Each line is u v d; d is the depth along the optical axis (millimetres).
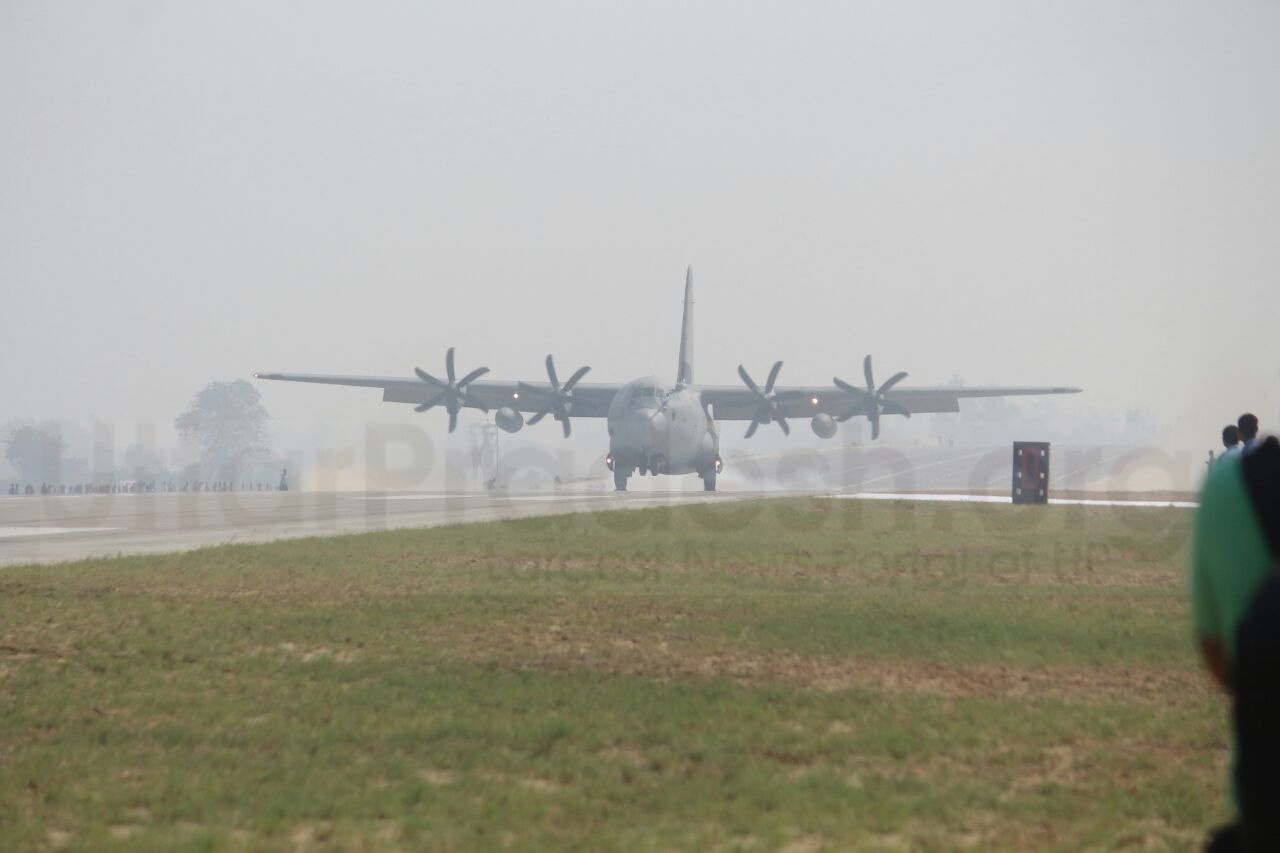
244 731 26000
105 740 25250
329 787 21812
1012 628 39312
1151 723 26844
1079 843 18828
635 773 22797
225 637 36562
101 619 39219
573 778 22578
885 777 22578
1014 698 29375
